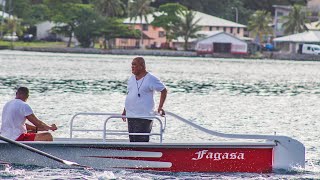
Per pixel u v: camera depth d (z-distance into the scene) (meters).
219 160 40.81
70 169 40.03
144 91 40.81
